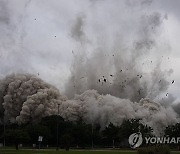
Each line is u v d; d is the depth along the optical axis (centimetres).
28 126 18862
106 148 17288
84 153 10188
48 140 18625
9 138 13600
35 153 9719
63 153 9956
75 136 18462
